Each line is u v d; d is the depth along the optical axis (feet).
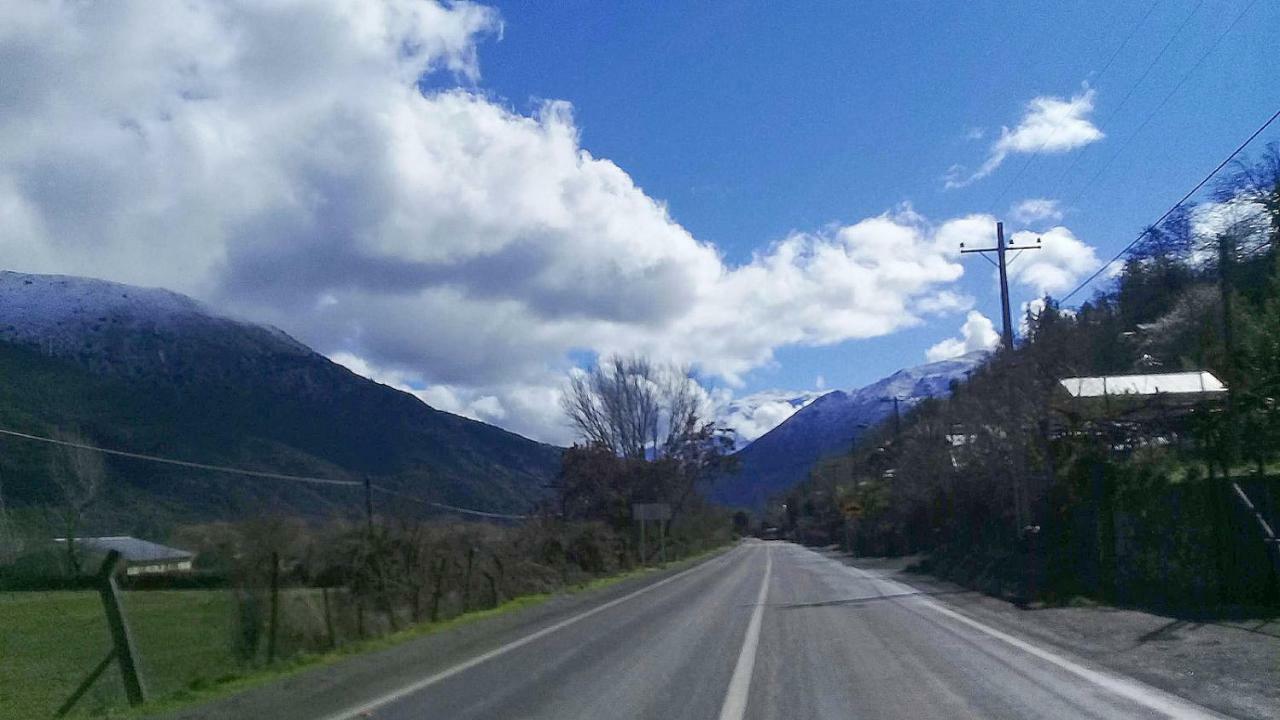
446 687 48.73
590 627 78.43
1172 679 44.50
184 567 122.21
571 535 171.12
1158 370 147.23
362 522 86.79
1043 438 107.65
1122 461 96.68
